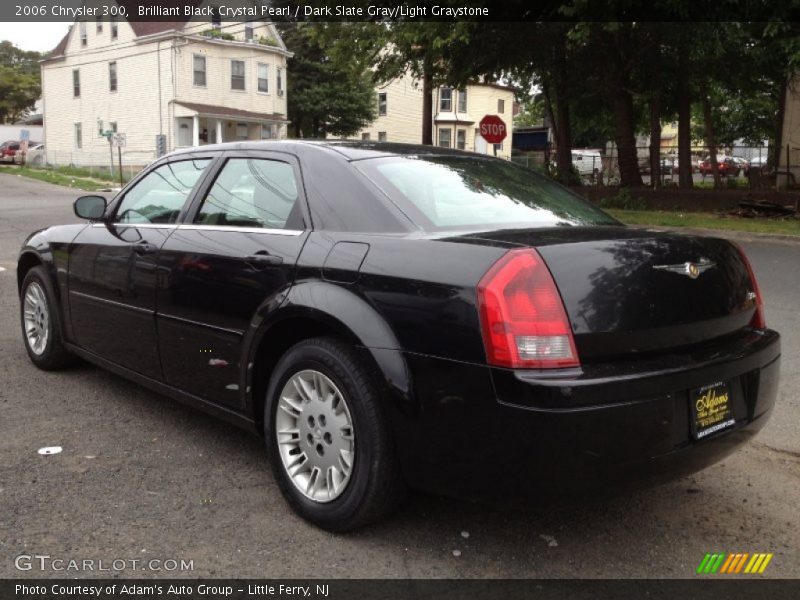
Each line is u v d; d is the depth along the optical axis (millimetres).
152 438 4059
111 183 31672
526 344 2533
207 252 3650
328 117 42125
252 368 3385
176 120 35781
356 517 2941
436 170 3545
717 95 28250
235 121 37812
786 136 20625
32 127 54625
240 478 3576
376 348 2811
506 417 2529
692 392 2775
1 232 14141
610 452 2551
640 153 41000
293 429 3240
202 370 3713
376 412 2855
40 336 5211
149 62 36188
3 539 2945
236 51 37406
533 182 3879
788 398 4949
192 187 4078
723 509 3406
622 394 2555
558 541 3061
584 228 3170
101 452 3848
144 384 4227
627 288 2709
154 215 4273
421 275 2773
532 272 2588
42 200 23453
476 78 21125
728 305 3053
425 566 2838
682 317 2830
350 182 3301
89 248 4570
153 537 2998
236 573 2756
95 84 39469
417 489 2855
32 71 76625
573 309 2596
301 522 3154
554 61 20172
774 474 3816
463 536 3070
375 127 47562
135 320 4148
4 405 4523
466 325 2607
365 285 2928
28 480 3484
